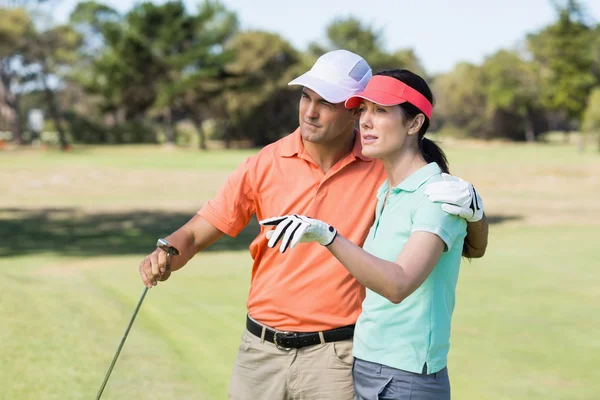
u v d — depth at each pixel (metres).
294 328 3.04
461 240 2.40
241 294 8.20
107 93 68.50
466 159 43.44
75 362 5.11
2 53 64.69
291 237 2.11
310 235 2.16
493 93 83.88
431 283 2.37
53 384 4.65
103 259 11.35
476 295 8.30
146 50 65.56
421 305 2.38
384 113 2.41
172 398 4.55
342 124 2.98
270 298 3.06
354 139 3.11
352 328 3.04
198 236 3.17
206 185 27.11
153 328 6.41
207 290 8.40
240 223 3.19
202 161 43.44
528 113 85.94
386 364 2.42
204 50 66.25
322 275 3.00
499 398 4.85
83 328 6.07
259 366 3.13
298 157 3.08
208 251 11.97
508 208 19.81
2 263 10.75
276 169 3.10
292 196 3.07
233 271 9.88
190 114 70.62
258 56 70.44
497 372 5.42
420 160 2.47
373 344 2.45
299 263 3.02
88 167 36.72
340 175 3.06
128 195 23.42
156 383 4.83
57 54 67.00
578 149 57.62
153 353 5.56
